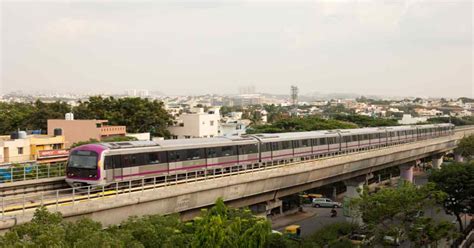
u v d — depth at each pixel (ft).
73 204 87.04
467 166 164.76
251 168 155.02
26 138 217.77
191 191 112.06
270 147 173.47
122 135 263.70
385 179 326.65
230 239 76.84
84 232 65.00
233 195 128.88
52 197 103.30
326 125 359.46
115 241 62.44
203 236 75.97
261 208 152.46
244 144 160.97
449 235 131.34
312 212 233.96
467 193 155.12
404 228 120.26
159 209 106.42
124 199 95.76
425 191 125.70
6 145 202.39
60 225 66.54
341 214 229.45
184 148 137.90
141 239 75.46
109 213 94.58
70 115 264.72
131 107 304.30
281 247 98.17
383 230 123.65
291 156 185.06
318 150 203.41
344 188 287.48
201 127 325.62
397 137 282.15
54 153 197.06
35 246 54.85
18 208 89.56
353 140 232.73
